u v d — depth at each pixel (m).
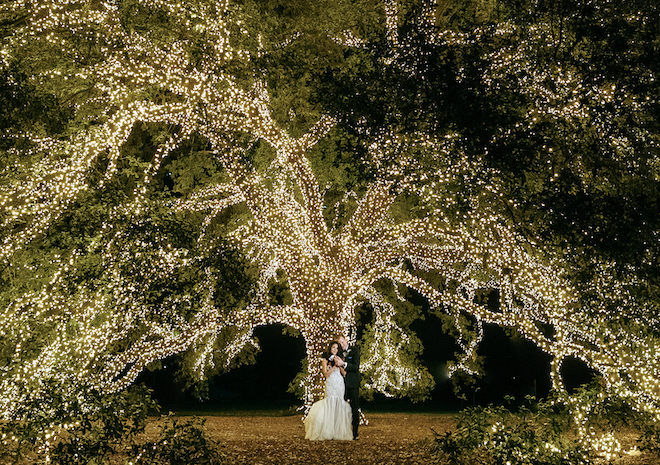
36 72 12.77
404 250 16.86
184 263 11.73
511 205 10.71
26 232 12.18
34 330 12.70
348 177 11.38
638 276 10.12
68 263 12.61
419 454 11.52
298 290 16.41
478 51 10.58
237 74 12.90
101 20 11.84
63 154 13.95
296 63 12.70
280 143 14.71
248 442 13.18
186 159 18.83
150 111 13.24
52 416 8.10
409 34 10.83
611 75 10.45
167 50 12.65
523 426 8.77
